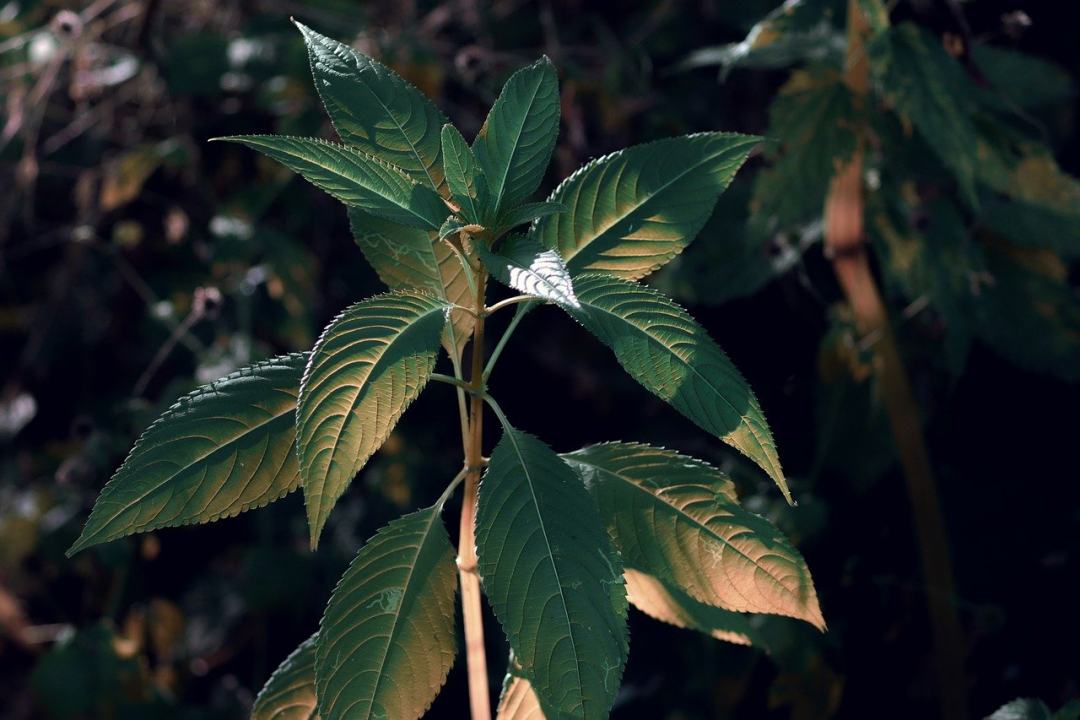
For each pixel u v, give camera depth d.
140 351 1.96
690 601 1.14
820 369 1.49
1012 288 1.45
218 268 1.83
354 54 1.04
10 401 1.97
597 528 1.00
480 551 1.00
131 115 2.03
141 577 1.82
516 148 1.03
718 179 1.06
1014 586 1.49
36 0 2.04
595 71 1.85
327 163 1.00
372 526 1.75
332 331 0.97
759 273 1.51
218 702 1.72
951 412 1.58
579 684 0.99
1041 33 1.63
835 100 1.34
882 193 1.43
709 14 1.85
